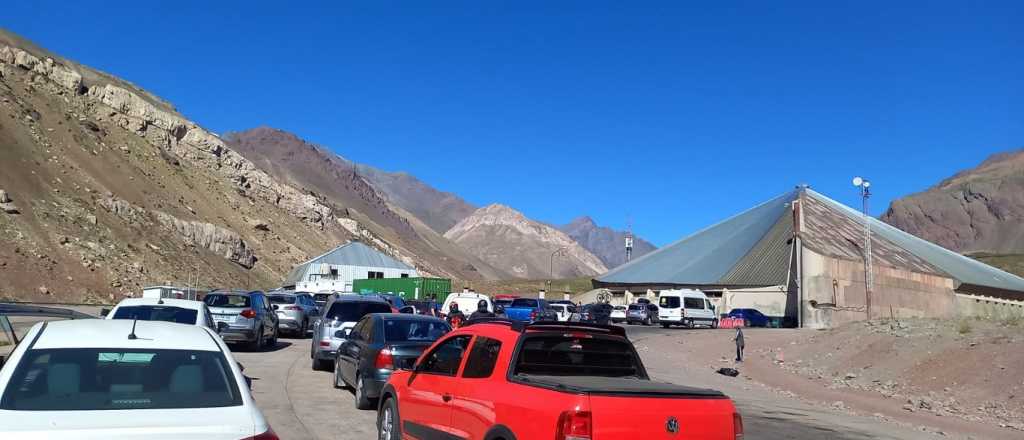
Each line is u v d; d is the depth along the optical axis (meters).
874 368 22.62
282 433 9.72
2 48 91.69
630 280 78.69
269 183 130.62
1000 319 26.84
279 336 28.38
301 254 108.12
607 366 6.85
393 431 8.30
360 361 11.92
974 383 18.75
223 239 88.19
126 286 58.53
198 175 107.56
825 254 46.72
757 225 76.62
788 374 24.27
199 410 4.53
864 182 44.28
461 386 6.88
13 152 67.06
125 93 107.56
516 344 6.54
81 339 4.96
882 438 12.73
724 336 38.16
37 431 3.99
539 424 5.58
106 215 70.31
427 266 188.50
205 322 14.36
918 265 61.00
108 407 4.42
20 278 49.78
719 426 5.79
